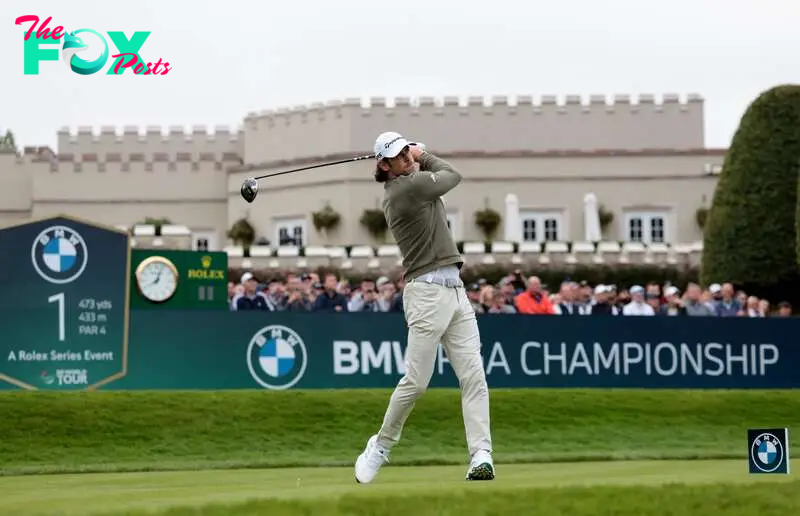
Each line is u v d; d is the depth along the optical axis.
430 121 80.62
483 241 78.19
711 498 12.27
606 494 12.30
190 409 25.02
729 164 52.00
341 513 11.59
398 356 27.67
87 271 26.48
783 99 51.47
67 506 12.35
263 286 34.47
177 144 88.62
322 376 27.25
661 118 81.75
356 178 78.94
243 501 11.92
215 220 85.25
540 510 11.87
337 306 32.25
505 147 81.00
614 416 26.53
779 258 51.00
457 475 17.05
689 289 34.50
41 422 24.00
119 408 24.80
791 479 13.18
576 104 81.38
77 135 88.31
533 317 28.34
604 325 28.80
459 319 14.67
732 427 26.66
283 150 83.06
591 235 78.19
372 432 24.77
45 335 26.28
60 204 84.75
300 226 80.62
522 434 25.19
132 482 17.11
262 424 24.70
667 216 79.94
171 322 26.77
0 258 26.20
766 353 29.91
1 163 86.31
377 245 78.19
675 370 29.23
